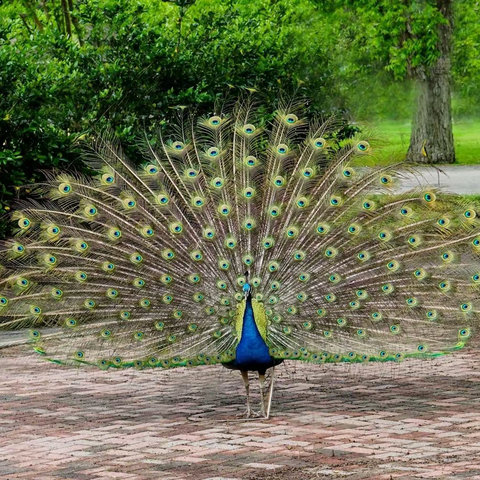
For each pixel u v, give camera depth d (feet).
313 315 42.80
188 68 80.59
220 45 82.79
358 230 44.14
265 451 38.04
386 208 45.24
